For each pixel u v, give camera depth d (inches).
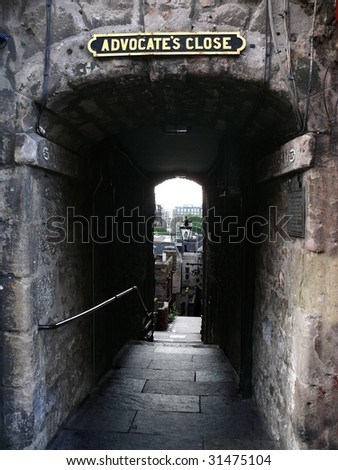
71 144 118.6
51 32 92.3
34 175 97.0
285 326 105.0
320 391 89.5
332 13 85.2
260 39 89.2
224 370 183.5
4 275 92.7
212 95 101.2
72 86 93.0
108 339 179.5
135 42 89.2
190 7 89.0
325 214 88.3
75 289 129.8
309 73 88.3
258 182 132.4
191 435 118.5
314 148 87.6
